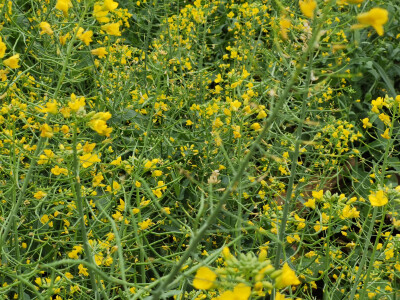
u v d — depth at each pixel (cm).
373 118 492
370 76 562
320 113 462
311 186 429
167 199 357
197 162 381
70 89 408
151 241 345
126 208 216
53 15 357
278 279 112
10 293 301
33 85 378
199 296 217
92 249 209
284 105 246
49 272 297
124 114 386
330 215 218
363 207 413
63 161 199
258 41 452
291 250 333
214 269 129
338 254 302
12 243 287
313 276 321
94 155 175
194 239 121
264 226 326
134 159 216
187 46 447
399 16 555
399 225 233
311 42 116
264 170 351
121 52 397
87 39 187
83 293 219
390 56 567
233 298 109
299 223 251
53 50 342
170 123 383
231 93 338
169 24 463
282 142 362
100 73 419
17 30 308
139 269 317
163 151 385
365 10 501
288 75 357
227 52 568
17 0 487
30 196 294
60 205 265
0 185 279
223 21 584
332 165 365
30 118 294
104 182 332
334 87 522
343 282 342
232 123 274
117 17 435
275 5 434
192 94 410
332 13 169
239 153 271
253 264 114
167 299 233
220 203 120
